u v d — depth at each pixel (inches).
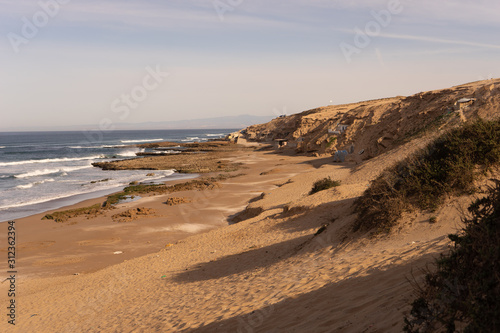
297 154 3253.0
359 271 295.4
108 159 3612.2
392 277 236.8
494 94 1498.5
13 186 2009.1
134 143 6476.4
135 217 1261.1
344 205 765.9
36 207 1493.6
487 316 121.0
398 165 523.2
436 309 144.7
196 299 415.8
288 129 4857.3
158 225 1170.6
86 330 411.2
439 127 1430.9
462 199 386.0
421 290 162.2
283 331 215.0
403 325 153.5
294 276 381.1
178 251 839.7
